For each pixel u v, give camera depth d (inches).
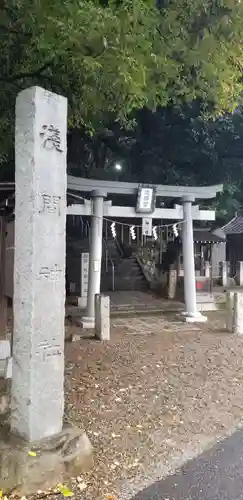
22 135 150.7
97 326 393.1
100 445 176.6
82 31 163.0
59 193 154.1
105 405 222.1
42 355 150.1
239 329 426.3
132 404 225.0
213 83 228.1
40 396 149.9
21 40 202.5
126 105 212.5
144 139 912.3
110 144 953.5
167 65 195.0
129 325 477.7
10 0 178.5
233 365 304.8
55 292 153.6
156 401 230.8
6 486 138.3
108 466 159.8
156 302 643.5
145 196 476.7
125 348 351.9
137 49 179.3
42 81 226.4
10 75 229.3
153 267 837.2
